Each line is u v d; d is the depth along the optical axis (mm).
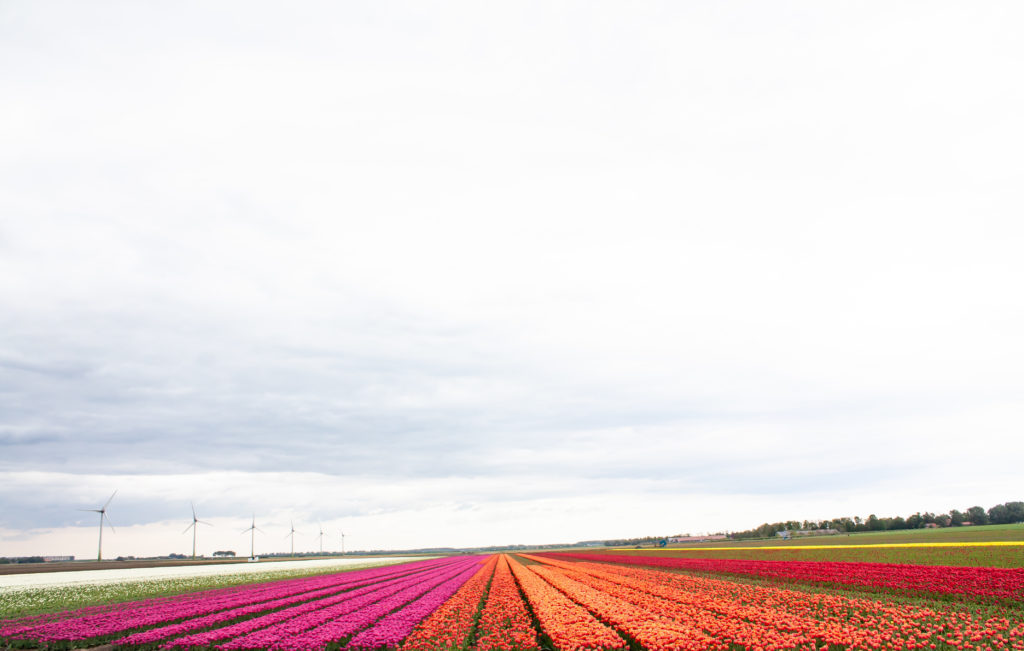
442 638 22844
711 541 193375
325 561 145750
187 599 40281
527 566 76125
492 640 22234
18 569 98250
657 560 76188
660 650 19297
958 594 30016
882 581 36625
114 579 66250
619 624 23766
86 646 23656
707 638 20750
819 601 30297
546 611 27438
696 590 37562
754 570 51000
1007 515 166500
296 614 31297
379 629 24844
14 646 23781
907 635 20891
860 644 19578
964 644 18953
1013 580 32281
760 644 19906
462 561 109938
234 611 32719
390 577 63125
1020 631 19984
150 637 24469
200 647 22562
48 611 34281
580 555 124438
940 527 164750
